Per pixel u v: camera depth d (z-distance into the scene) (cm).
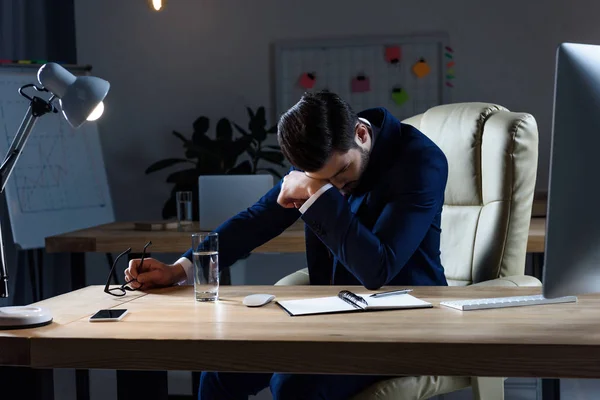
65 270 418
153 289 165
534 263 257
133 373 141
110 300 151
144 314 135
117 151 458
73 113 146
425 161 170
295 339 111
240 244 186
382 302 137
